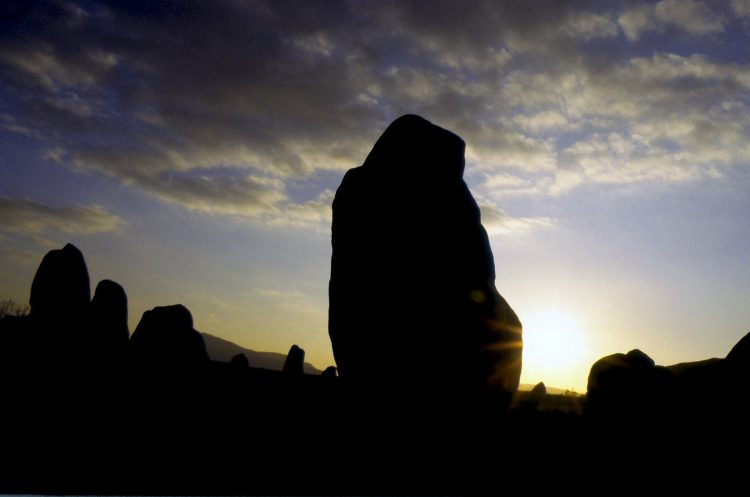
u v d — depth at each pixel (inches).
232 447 352.2
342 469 350.0
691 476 377.1
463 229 482.3
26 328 626.2
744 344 456.8
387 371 452.1
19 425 340.5
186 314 710.5
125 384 443.5
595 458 406.3
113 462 303.7
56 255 732.0
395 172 493.7
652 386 513.0
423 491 342.0
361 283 475.8
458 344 452.1
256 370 553.6
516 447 422.3
